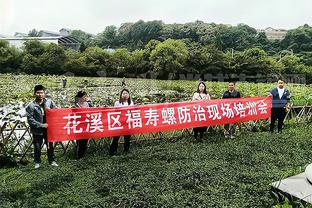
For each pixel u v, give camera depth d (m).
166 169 6.38
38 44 52.00
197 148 7.88
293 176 5.41
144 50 53.22
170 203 4.87
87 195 5.31
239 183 5.62
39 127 6.53
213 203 4.86
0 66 49.94
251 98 9.56
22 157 7.01
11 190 5.41
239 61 48.91
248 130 9.90
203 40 70.50
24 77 42.41
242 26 81.75
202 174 5.99
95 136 7.34
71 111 7.07
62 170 6.36
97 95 22.98
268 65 48.44
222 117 9.08
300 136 8.85
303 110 11.09
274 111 9.41
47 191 5.47
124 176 5.96
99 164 6.77
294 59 53.62
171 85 33.47
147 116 8.03
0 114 13.60
